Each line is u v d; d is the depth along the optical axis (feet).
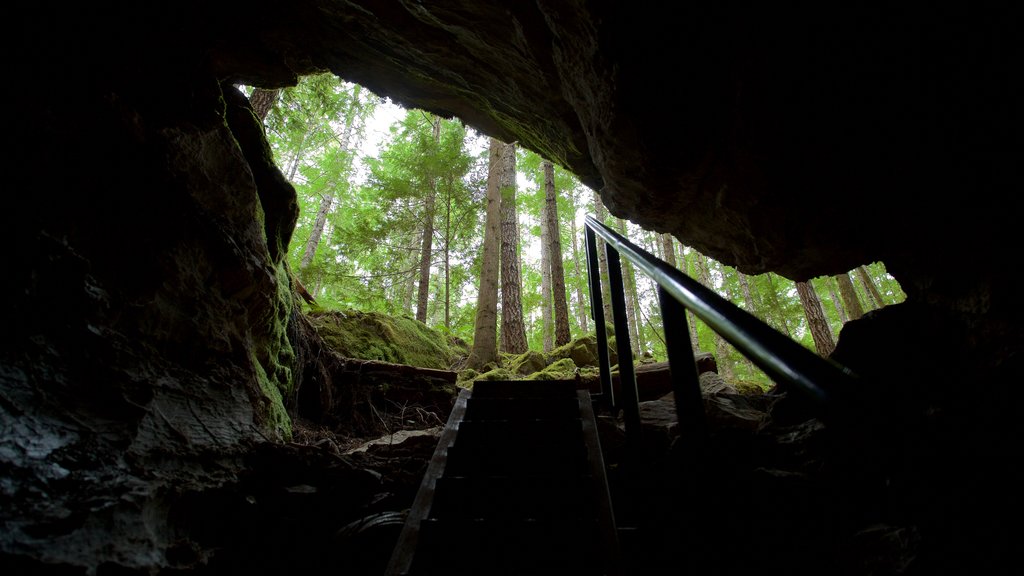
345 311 21.62
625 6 7.14
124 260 6.75
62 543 4.23
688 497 3.26
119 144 7.25
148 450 5.75
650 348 59.11
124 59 7.92
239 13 10.11
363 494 7.64
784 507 6.45
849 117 7.88
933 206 8.42
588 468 7.73
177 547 5.33
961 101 6.84
